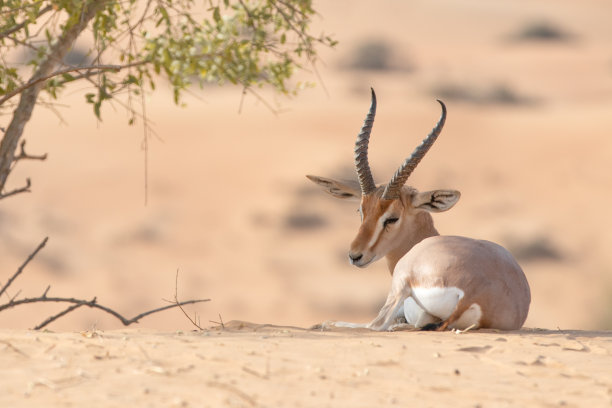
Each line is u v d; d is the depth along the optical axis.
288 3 32.25
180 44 30.22
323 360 19.64
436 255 26.92
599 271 128.88
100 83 29.17
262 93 194.75
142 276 120.00
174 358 19.16
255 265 126.94
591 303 115.56
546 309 117.12
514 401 16.81
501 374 19.05
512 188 156.88
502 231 139.88
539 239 137.25
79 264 121.94
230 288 118.50
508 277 26.81
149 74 30.42
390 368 19.17
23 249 123.62
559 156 166.75
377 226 31.28
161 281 118.94
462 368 19.48
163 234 134.75
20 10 28.69
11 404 15.34
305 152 162.12
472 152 169.75
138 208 142.12
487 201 151.62
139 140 165.38
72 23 27.45
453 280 26.33
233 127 173.00
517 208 149.75
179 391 16.36
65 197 143.75
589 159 164.75
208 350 20.22
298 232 140.12
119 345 20.47
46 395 15.91
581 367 20.03
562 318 113.06
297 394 16.52
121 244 130.50
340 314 112.75
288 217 141.25
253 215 142.00
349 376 18.19
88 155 158.12
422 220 31.91
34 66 29.53
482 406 16.36
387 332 25.59
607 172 159.38
